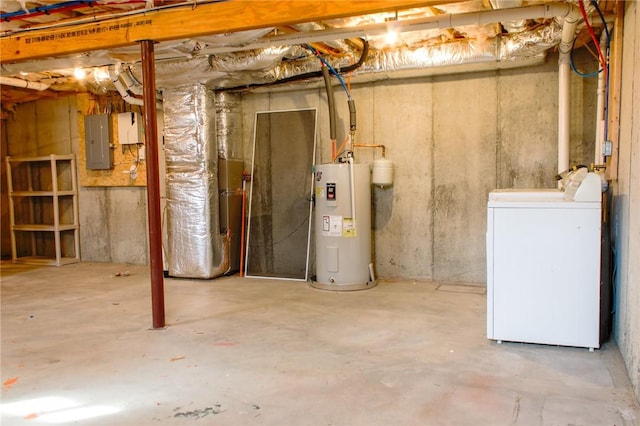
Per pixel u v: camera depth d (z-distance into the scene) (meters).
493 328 3.25
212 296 4.69
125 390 2.61
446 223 5.06
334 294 4.70
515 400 2.42
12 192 6.90
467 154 4.93
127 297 4.72
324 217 4.90
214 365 2.94
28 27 4.02
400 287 4.93
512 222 3.16
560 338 3.12
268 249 5.75
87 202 6.91
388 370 2.82
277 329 3.62
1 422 2.29
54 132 7.08
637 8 2.75
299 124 5.57
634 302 2.60
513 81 4.72
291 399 2.47
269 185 5.73
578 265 3.05
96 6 3.63
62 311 4.21
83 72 5.55
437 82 5.00
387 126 5.22
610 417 2.23
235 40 3.87
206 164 5.40
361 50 4.81
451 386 2.60
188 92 5.38
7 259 7.18
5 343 3.38
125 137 6.45
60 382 2.72
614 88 3.35
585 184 3.02
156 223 3.67
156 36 3.54
